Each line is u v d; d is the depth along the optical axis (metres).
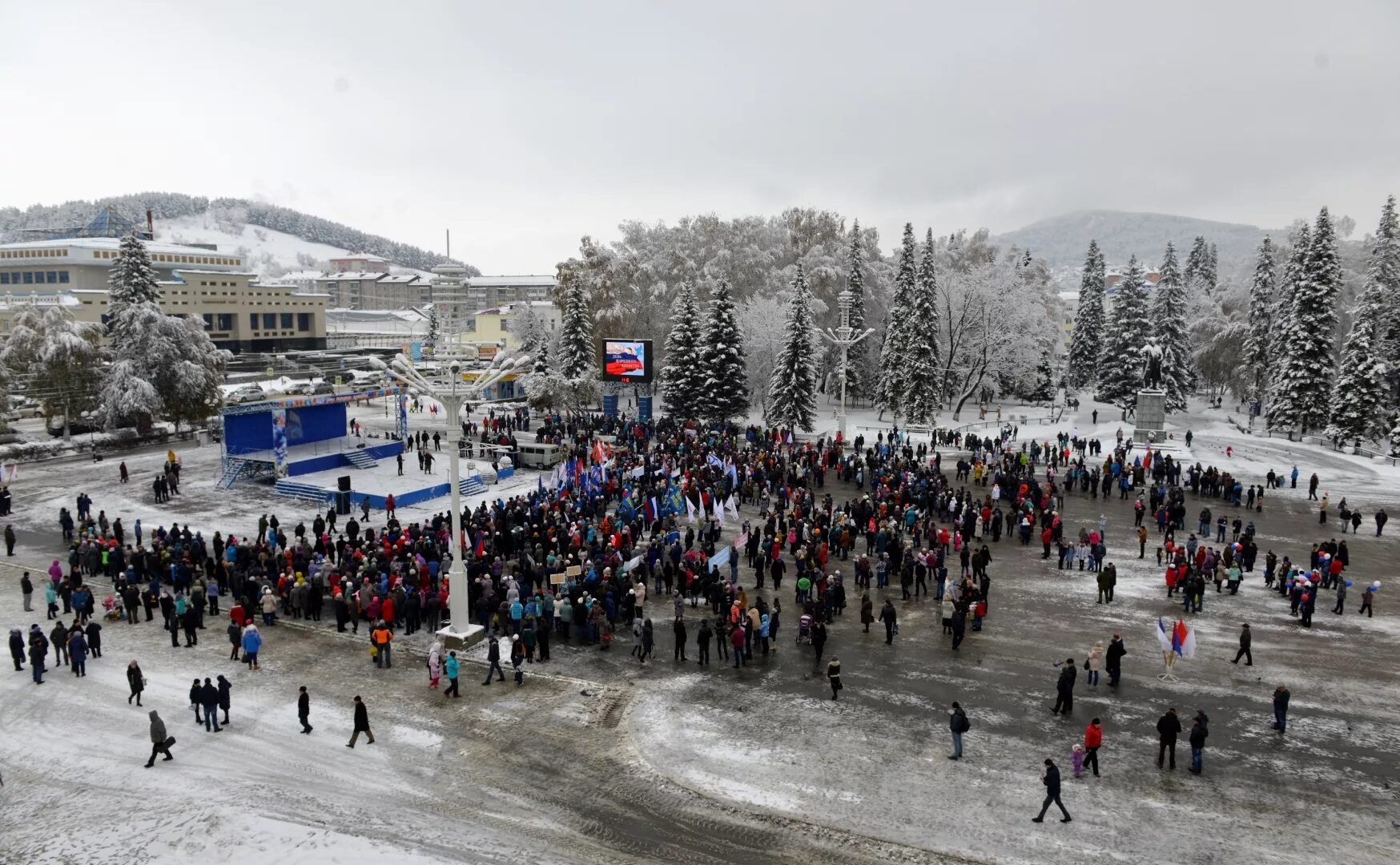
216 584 26.20
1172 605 26.81
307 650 23.22
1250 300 73.25
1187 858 14.14
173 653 23.03
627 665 22.36
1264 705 19.81
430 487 41.94
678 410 65.56
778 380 64.12
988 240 103.81
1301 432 59.06
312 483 42.69
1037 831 14.89
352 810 15.32
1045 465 51.03
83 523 32.69
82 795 15.83
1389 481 45.28
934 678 21.38
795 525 31.25
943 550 30.38
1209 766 17.06
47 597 25.59
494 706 19.83
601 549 28.75
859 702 20.02
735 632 22.06
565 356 75.75
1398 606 26.59
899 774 16.83
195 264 146.75
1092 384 94.75
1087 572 30.20
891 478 40.66
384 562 26.03
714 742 18.14
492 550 28.55
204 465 50.53
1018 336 73.44
